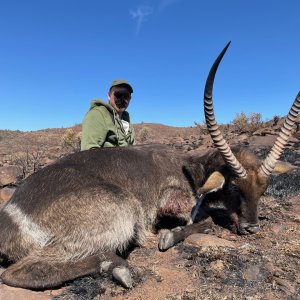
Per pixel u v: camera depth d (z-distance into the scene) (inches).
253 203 75.4
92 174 71.7
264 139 194.1
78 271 61.1
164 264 66.4
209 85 70.9
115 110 100.9
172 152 86.4
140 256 70.9
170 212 81.0
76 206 64.7
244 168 75.9
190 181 83.4
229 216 79.6
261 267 62.3
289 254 67.1
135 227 74.2
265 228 81.1
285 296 54.6
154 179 79.6
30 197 65.6
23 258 61.3
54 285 59.0
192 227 79.1
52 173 69.3
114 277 59.5
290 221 85.8
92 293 57.3
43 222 62.9
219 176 74.5
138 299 55.6
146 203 77.5
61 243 62.9
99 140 93.7
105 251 65.1
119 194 69.1
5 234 63.5
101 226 65.2
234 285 57.7
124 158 77.9
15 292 56.7
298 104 72.3
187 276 61.1
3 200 111.1
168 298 55.0
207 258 66.1
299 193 107.0
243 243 73.7
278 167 81.0
